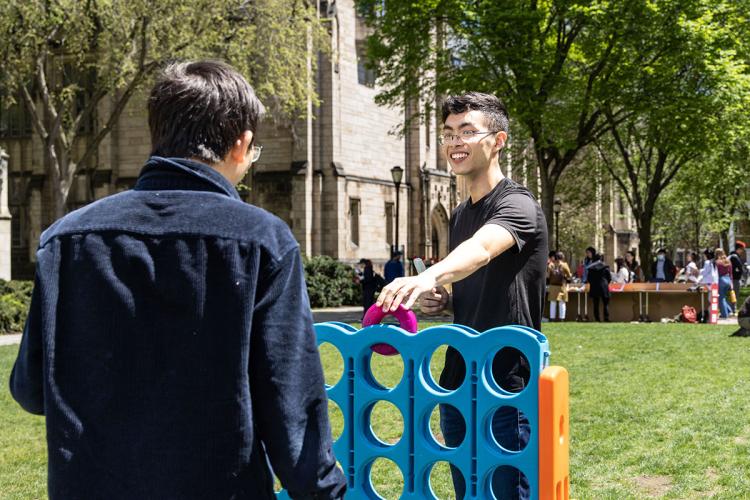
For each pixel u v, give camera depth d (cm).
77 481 192
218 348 194
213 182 209
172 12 2216
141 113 3069
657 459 672
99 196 3725
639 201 3638
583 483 617
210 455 192
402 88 2570
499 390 317
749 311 1650
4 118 3975
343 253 3506
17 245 3956
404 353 325
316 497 201
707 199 4472
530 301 354
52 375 195
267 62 2517
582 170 4116
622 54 2359
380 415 870
